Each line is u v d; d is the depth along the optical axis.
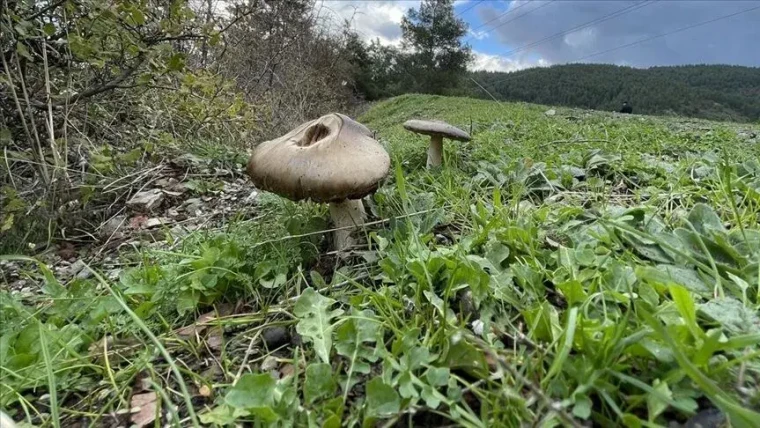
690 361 0.16
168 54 0.50
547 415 0.15
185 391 0.17
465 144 0.66
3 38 0.40
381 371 0.19
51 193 0.41
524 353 0.18
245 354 0.23
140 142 0.56
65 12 0.44
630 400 0.15
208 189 0.54
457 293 0.23
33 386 0.20
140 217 0.47
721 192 0.34
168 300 0.27
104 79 0.49
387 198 0.36
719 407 0.14
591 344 0.17
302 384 0.19
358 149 0.27
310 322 0.22
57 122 0.50
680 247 0.24
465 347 0.18
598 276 0.21
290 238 0.31
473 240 0.28
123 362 0.23
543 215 0.31
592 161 0.47
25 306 0.27
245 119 0.72
